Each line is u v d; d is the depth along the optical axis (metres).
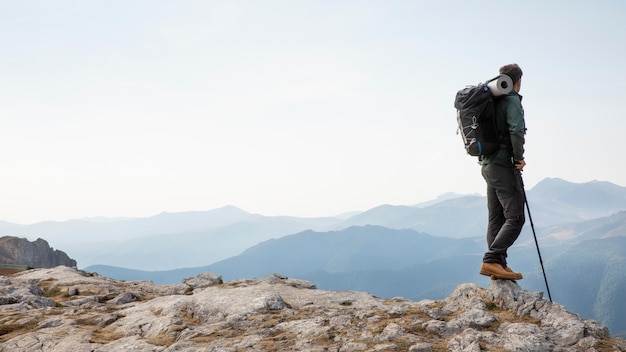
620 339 8.22
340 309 11.20
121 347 9.38
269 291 13.03
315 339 8.88
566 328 8.24
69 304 15.16
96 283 18.67
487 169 9.51
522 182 9.33
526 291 9.50
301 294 13.25
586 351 7.63
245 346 8.73
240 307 11.53
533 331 8.20
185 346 9.01
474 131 9.12
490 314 9.04
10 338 10.73
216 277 19.02
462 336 8.20
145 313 12.45
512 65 9.22
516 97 9.02
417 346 7.91
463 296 10.29
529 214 9.46
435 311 9.76
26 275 21.19
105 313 13.00
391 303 12.11
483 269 9.83
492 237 10.10
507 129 9.18
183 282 18.88
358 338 8.67
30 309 13.77
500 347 7.82
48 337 10.33
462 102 9.23
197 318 11.78
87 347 9.51
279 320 10.41
